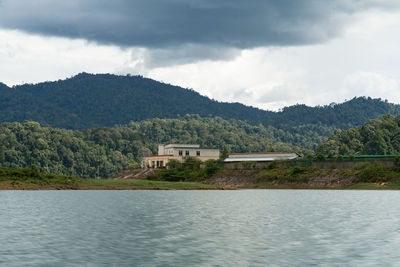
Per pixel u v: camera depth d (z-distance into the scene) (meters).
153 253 43.91
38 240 50.03
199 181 193.88
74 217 71.50
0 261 40.25
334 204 97.69
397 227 60.59
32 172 166.25
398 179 161.00
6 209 83.25
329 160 179.12
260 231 57.16
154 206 92.19
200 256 42.69
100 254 43.41
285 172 182.88
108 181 175.25
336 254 43.56
